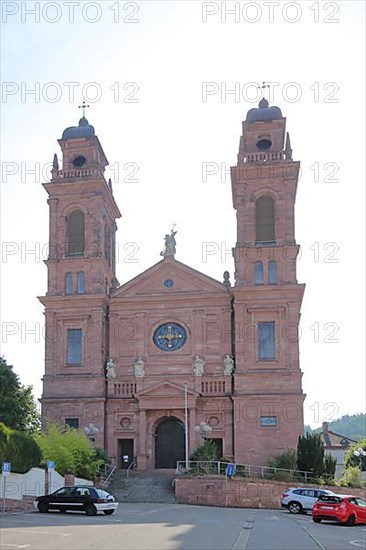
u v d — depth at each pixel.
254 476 59.31
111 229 78.06
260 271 69.81
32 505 44.09
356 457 96.38
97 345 70.06
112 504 41.12
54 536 27.03
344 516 40.22
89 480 57.56
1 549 22.55
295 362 67.06
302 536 29.09
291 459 62.94
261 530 31.56
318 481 60.81
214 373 68.69
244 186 71.75
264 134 73.44
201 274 70.94
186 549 23.02
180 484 56.91
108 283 74.50
